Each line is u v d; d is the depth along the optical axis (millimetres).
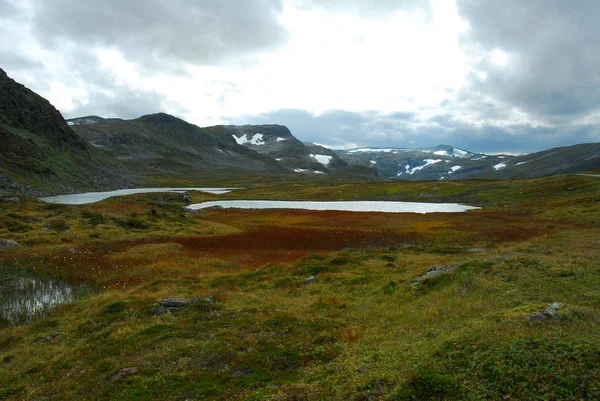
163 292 26094
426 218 75562
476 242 47000
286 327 17094
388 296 21469
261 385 11852
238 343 15406
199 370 13430
